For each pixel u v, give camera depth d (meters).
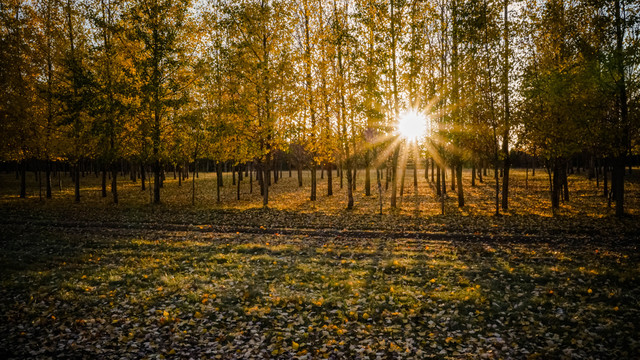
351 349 5.67
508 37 18.39
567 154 15.94
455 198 26.95
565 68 15.95
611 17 14.73
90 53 20.80
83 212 20.20
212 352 5.64
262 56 21.00
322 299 7.56
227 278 9.17
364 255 11.23
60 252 11.66
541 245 11.98
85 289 8.27
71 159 25.42
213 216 19.14
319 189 38.44
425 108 19.86
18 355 5.46
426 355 5.47
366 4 19.45
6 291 8.11
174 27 20.95
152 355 5.50
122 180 50.88
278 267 10.03
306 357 5.47
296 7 20.91
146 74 19.86
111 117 20.23
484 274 9.03
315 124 21.39
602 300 7.19
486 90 18.70
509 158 19.44
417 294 7.82
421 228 15.47
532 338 5.88
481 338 5.91
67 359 5.39
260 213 20.08
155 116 21.34
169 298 7.79
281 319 6.79
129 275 9.38
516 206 21.50
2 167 67.62
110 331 6.26
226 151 25.09
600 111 14.45
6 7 21.58
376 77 19.61
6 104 20.50
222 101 23.27
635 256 10.24
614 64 13.74
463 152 21.17
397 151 21.72
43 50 22.61
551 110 15.84
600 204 20.78
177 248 12.23
